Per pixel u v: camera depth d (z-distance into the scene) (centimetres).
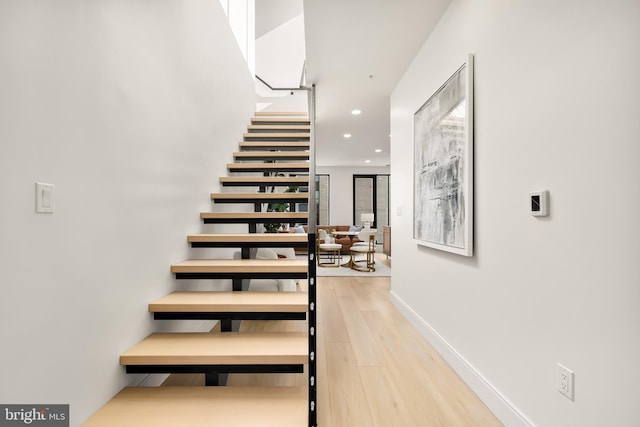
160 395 183
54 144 143
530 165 174
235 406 173
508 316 193
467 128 232
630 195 121
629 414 121
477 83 227
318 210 1164
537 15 168
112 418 162
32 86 133
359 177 1175
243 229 496
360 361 279
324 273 695
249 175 475
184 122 285
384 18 294
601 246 132
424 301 338
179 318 221
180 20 279
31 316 132
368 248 740
